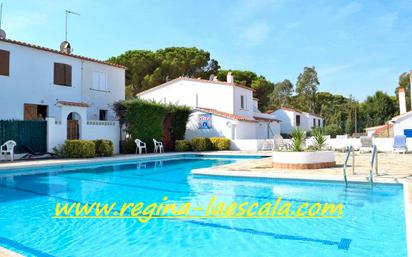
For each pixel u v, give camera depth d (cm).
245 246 542
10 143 1728
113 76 2800
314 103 7706
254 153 2425
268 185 1120
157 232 623
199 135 3138
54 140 1962
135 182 1245
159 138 2620
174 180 1282
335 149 2600
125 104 2381
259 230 629
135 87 4338
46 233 621
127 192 1040
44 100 2252
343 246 533
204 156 2459
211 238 585
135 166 1823
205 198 931
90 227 658
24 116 2161
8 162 1620
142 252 520
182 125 2931
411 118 2827
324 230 621
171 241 571
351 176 1057
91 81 2606
